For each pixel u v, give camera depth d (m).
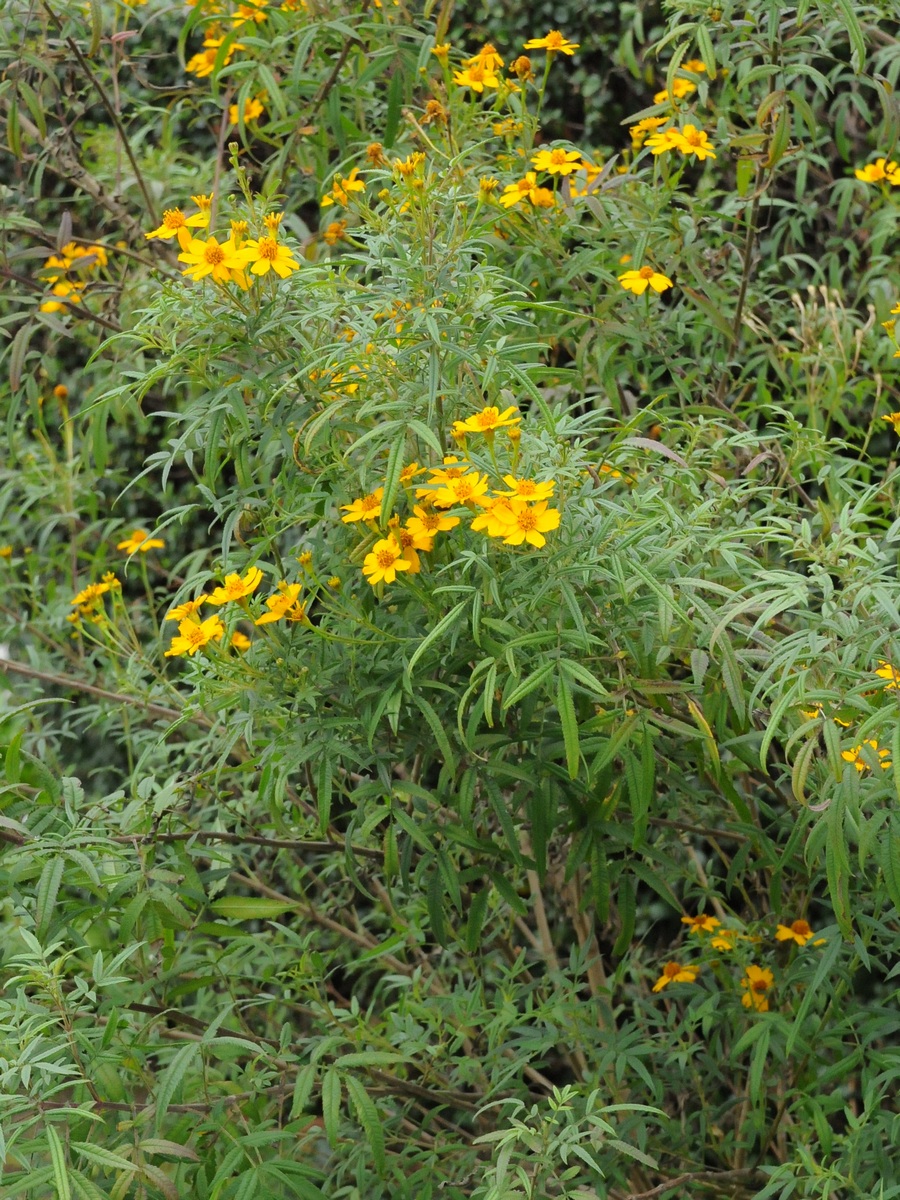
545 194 2.28
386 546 1.71
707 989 2.23
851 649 1.55
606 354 2.40
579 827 1.97
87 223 3.96
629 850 2.03
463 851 2.23
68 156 2.86
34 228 2.65
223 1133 1.80
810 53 2.33
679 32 2.30
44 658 3.21
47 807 1.88
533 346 1.86
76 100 2.91
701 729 1.78
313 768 2.02
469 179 2.30
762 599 1.59
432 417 1.72
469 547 1.78
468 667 1.91
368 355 1.77
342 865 2.68
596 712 1.90
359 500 1.79
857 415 3.38
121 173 3.17
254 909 2.04
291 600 1.82
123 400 2.47
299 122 2.72
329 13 2.52
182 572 4.14
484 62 2.44
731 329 2.62
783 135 2.32
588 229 2.40
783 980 2.14
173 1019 2.13
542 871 1.89
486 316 1.81
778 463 2.35
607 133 3.92
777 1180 1.89
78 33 2.89
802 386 3.06
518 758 1.95
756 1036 1.99
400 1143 2.36
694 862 2.68
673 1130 2.23
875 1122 2.01
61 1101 1.79
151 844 1.93
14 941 2.54
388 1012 2.38
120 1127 1.68
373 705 1.87
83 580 3.76
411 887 2.14
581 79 3.83
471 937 2.01
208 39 2.85
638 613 1.72
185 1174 1.80
